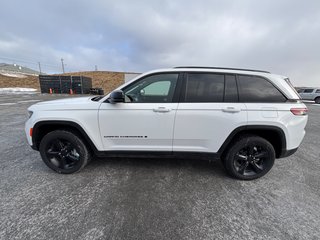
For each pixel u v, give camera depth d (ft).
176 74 8.83
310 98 60.64
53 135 8.90
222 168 10.29
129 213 6.61
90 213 6.57
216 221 6.35
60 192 7.77
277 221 6.41
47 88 91.15
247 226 6.16
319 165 11.05
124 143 8.95
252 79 8.72
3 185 8.23
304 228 6.12
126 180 8.80
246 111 8.34
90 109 8.65
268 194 7.98
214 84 8.66
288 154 8.93
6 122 21.24
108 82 155.33
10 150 12.42
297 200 7.61
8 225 5.98
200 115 8.41
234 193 7.99
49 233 5.70
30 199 7.28
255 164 9.04
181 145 8.87
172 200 7.39
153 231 5.85
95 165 10.25
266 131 8.87
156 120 8.52
